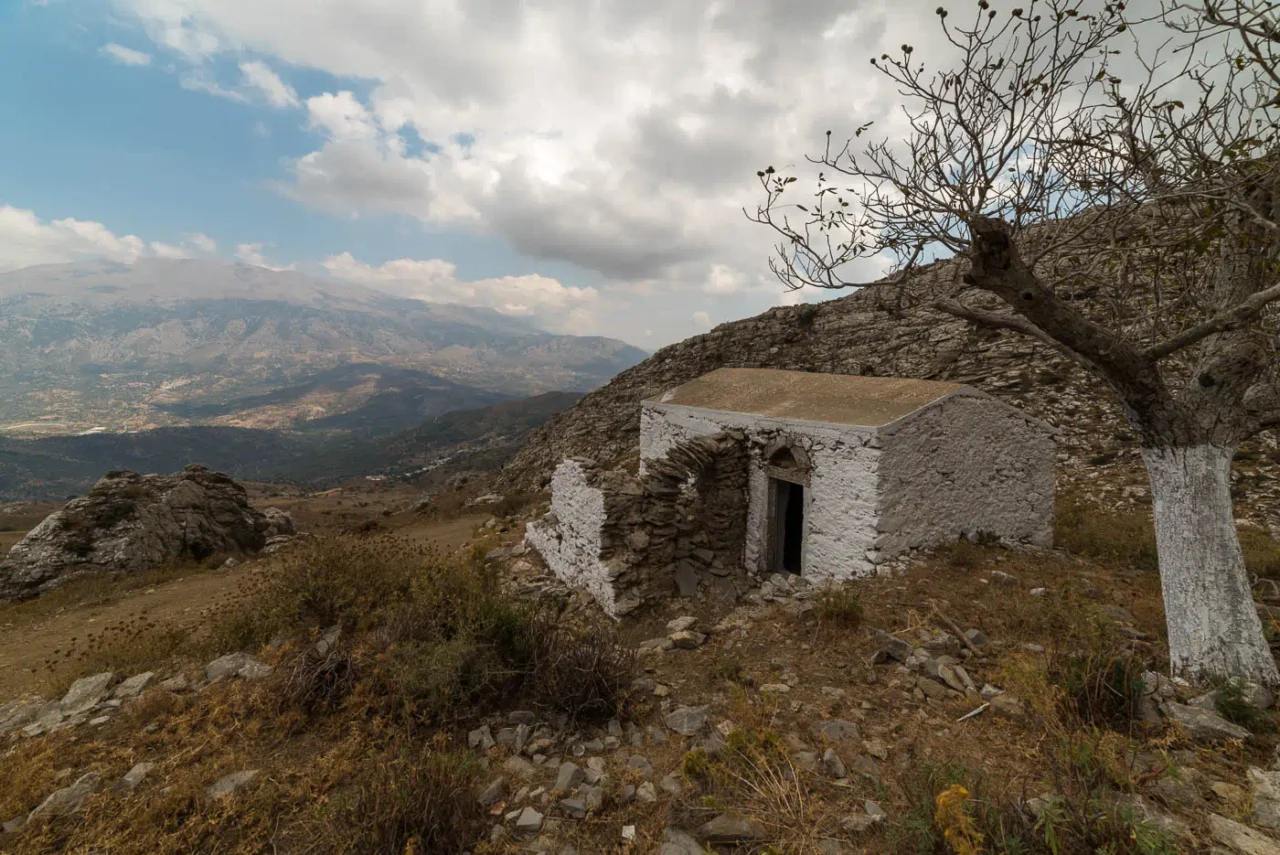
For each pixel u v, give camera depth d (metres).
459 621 6.95
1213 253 6.34
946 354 27.78
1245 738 4.57
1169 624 5.73
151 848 4.09
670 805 4.35
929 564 9.53
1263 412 5.45
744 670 6.67
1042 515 11.52
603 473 11.59
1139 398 5.51
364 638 7.21
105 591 16.05
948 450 10.31
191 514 20.83
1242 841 3.50
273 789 4.62
